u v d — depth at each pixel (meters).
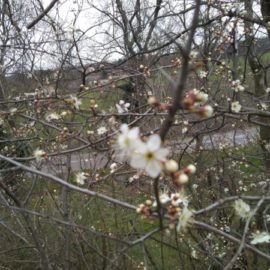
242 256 4.32
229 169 5.64
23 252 5.33
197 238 5.05
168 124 1.56
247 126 7.30
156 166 1.40
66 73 5.91
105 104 5.18
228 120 5.53
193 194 4.79
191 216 2.08
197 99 1.56
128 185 5.16
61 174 4.82
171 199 1.96
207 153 5.98
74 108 3.44
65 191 4.35
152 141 1.40
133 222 4.94
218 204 2.16
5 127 5.24
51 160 4.69
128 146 1.40
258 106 4.93
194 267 4.76
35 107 3.81
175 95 1.51
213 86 4.95
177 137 5.50
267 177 4.90
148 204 1.92
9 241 5.26
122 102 3.39
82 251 4.66
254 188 5.70
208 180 5.32
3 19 6.70
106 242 4.86
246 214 2.23
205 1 5.04
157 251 5.48
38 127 5.40
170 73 5.12
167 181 3.86
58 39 5.61
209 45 5.20
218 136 6.57
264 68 5.44
